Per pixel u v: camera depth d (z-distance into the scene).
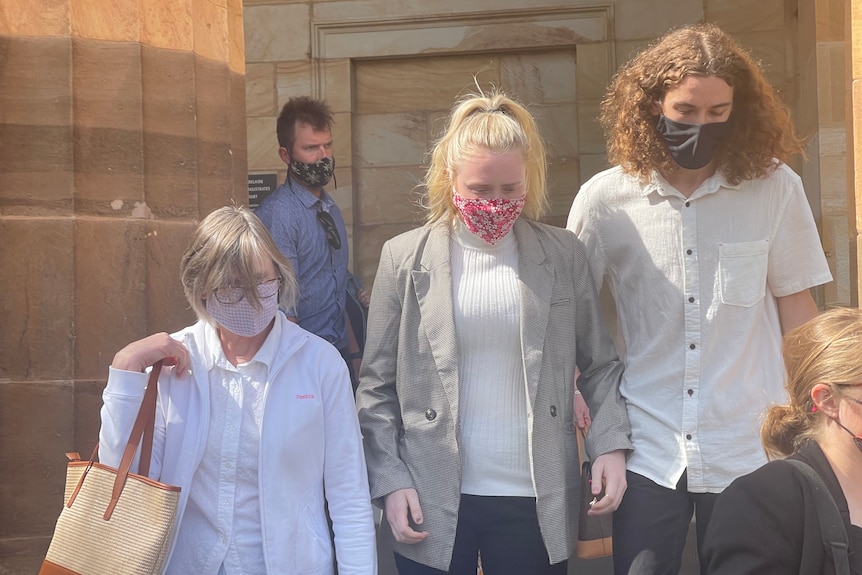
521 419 2.65
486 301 2.65
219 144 3.50
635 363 2.78
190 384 2.34
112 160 3.22
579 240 2.81
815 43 4.95
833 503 1.80
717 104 2.60
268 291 2.27
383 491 2.61
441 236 2.75
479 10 6.31
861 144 3.24
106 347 3.21
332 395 2.40
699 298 2.69
